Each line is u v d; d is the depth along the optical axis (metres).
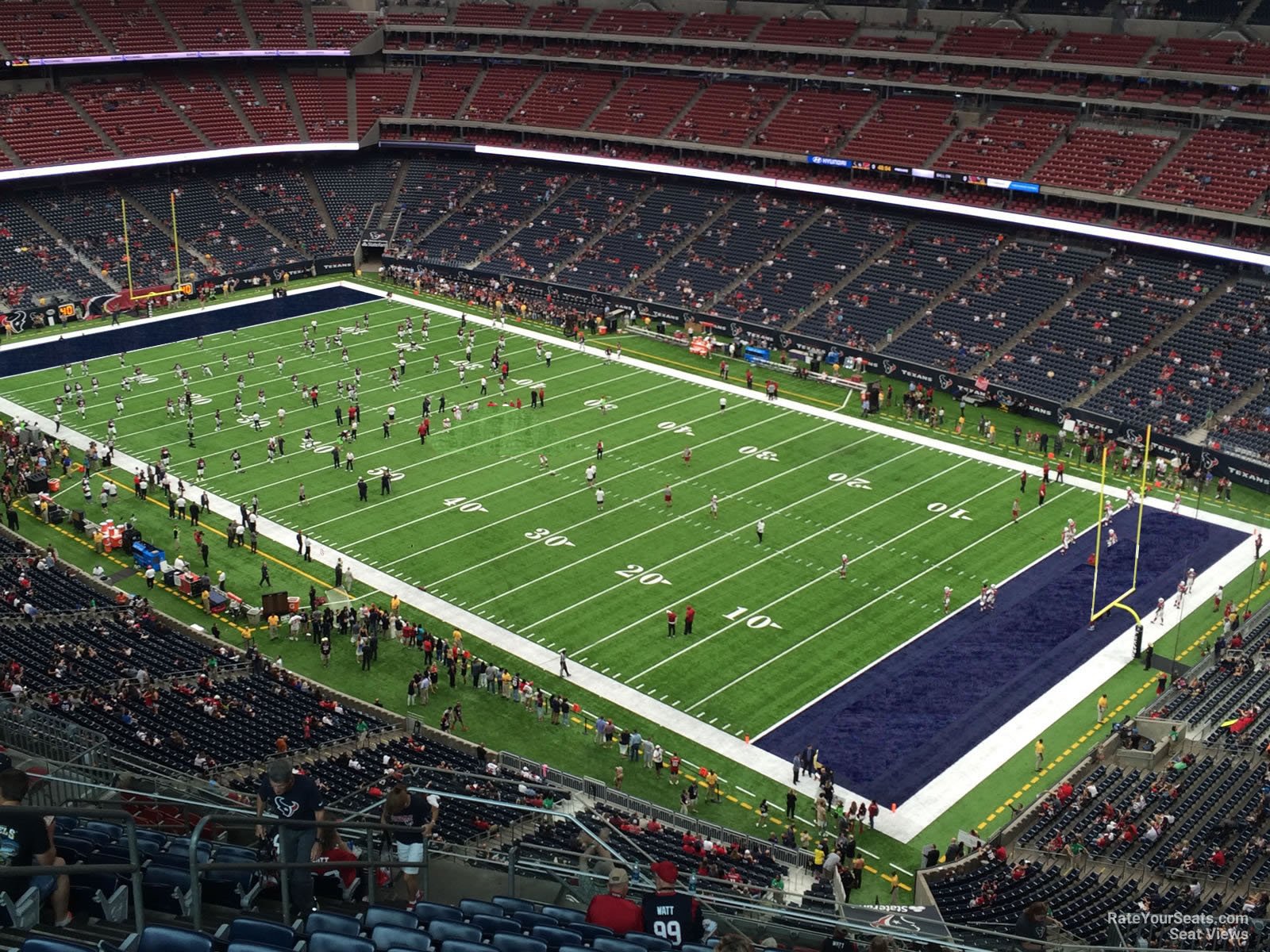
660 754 43.19
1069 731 45.12
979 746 44.34
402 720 44.72
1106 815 39.09
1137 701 46.84
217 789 26.75
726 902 20.89
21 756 21.16
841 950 19.70
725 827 39.44
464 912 15.77
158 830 21.06
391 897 18.09
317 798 15.64
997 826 40.28
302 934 13.55
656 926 16.17
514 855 18.27
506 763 42.38
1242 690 46.19
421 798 17.75
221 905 15.76
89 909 14.29
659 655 49.44
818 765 42.75
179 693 43.28
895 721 45.62
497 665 48.72
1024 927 20.42
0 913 12.75
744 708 46.34
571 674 48.25
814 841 39.56
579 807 38.59
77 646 44.78
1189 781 40.72
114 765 27.98
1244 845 36.69
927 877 36.75
